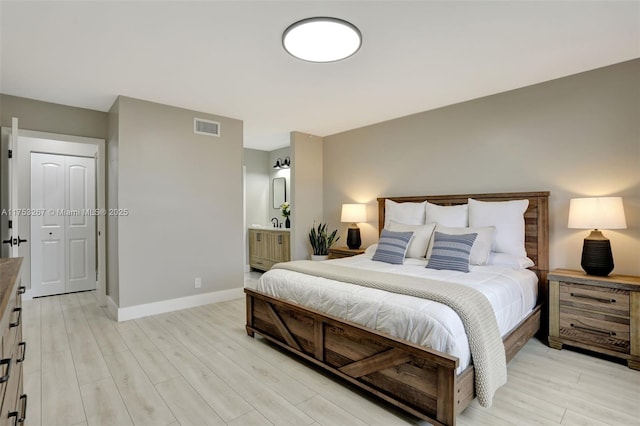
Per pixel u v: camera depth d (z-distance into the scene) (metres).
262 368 2.43
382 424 1.80
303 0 1.88
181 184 3.84
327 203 5.34
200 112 3.99
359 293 2.21
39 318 3.54
